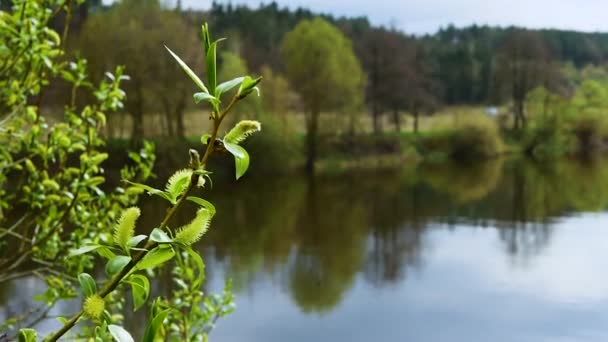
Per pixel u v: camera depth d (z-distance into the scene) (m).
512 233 32.09
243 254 26.47
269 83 47.22
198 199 1.17
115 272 1.12
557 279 24.89
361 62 63.69
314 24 54.66
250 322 19.94
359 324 20.23
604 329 20.03
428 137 63.75
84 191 3.86
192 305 3.88
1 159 3.93
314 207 36.66
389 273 25.47
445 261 27.28
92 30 35.19
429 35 106.31
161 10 39.38
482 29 123.00
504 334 19.75
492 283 24.61
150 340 1.15
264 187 42.50
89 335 3.19
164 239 1.13
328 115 54.97
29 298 15.85
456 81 90.62
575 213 36.91
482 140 63.56
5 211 3.88
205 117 43.31
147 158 4.38
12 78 3.91
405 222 34.12
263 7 87.50
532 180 48.84
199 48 39.19
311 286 23.38
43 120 4.04
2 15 3.58
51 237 3.96
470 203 39.66
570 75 99.50
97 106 4.14
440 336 19.34
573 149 72.25
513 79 73.69
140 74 35.25
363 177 48.94
